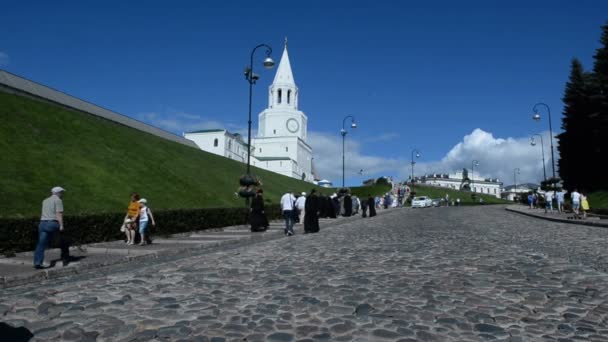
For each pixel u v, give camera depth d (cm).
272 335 527
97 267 1069
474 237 1758
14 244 1273
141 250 1312
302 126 12444
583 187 6234
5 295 759
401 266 1022
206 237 1791
